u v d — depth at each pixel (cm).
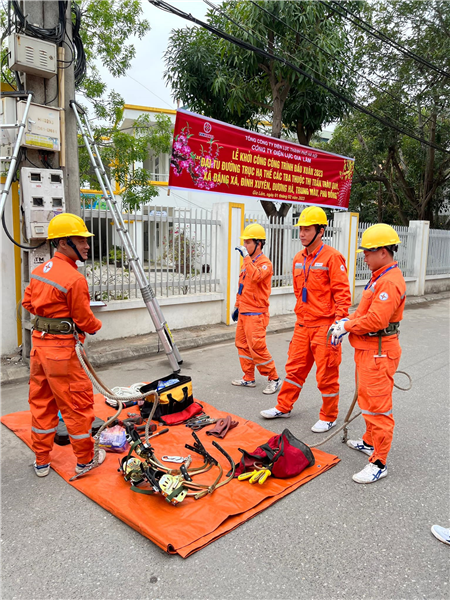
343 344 789
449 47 1391
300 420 441
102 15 1030
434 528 270
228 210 817
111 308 679
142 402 459
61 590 224
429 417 455
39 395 320
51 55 492
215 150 820
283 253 971
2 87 575
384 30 1510
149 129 1190
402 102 1532
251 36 907
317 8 951
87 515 285
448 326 966
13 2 473
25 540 261
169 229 776
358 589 226
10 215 579
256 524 277
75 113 540
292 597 220
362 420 446
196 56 1028
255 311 500
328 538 265
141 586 226
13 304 596
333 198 1080
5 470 341
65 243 304
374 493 314
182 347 715
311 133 1213
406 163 1894
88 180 1208
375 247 313
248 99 1087
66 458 356
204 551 251
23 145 473
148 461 307
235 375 586
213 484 304
